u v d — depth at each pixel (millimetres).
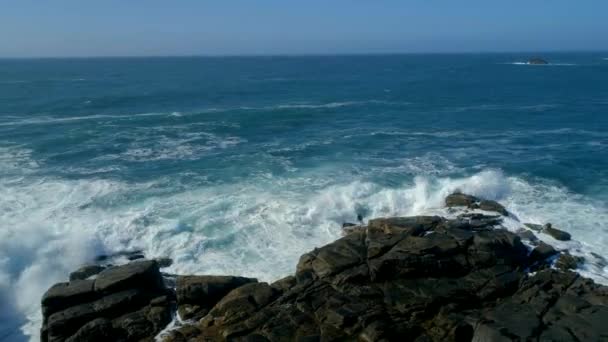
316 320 13977
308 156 32562
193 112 53344
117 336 14266
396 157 32281
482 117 49594
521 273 16031
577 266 17281
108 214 22719
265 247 19688
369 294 14891
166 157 32844
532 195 24625
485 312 13977
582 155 32125
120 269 16141
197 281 15711
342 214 22344
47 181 27562
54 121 47281
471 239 17125
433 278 15695
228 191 25500
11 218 22172
